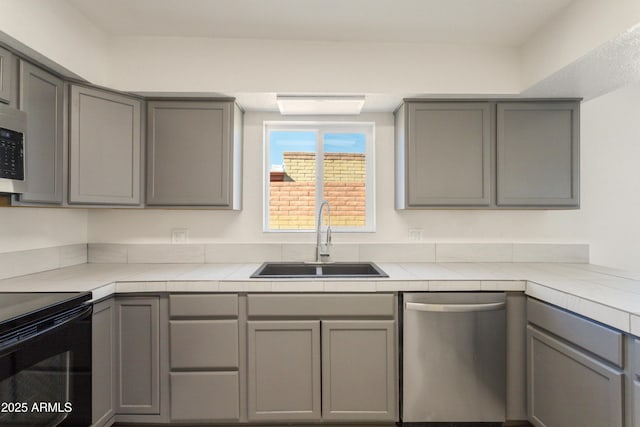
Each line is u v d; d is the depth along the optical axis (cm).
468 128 206
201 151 202
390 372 172
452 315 170
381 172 238
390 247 234
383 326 171
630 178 237
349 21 180
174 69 195
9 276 172
